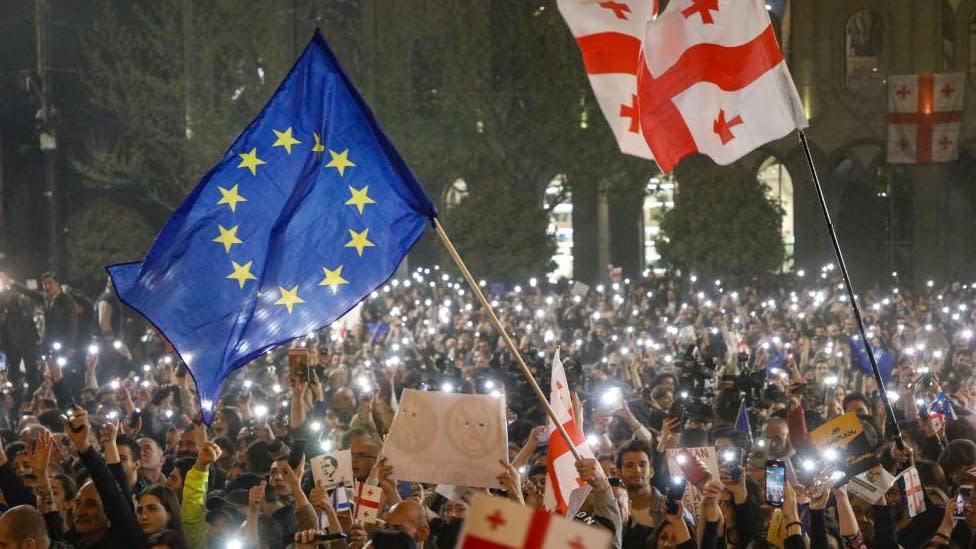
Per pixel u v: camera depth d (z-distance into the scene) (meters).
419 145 55.00
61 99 53.28
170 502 10.32
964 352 23.67
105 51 54.59
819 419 15.41
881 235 59.91
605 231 61.31
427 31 55.72
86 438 9.62
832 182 59.88
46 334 27.55
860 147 59.28
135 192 55.47
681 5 11.55
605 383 18.34
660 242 54.97
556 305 40.00
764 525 10.35
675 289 48.31
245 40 53.78
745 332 31.58
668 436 12.69
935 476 11.83
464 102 54.91
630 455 10.87
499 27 55.66
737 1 11.58
